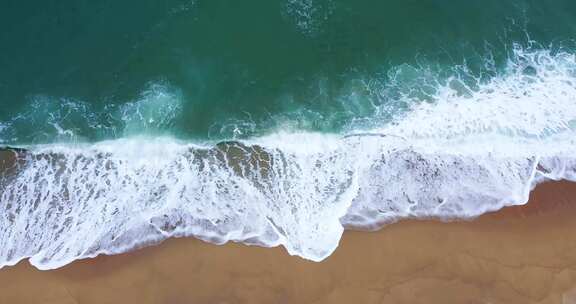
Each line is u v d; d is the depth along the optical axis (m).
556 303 12.05
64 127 14.41
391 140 14.22
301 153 14.02
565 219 13.07
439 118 14.57
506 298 12.11
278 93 15.09
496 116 14.59
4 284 12.14
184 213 13.05
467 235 12.81
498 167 13.83
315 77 15.37
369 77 15.38
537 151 14.07
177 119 14.59
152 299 12.01
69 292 12.09
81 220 13.01
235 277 12.20
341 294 12.05
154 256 12.45
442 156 13.95
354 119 14.61
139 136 14.27
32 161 13.84
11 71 15.23
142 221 12.95
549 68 15.55
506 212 13.13
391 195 13.38
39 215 13.07
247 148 14.08
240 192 13.41
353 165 13.84
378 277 12.25
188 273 12.27
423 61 15.66
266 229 12.84
